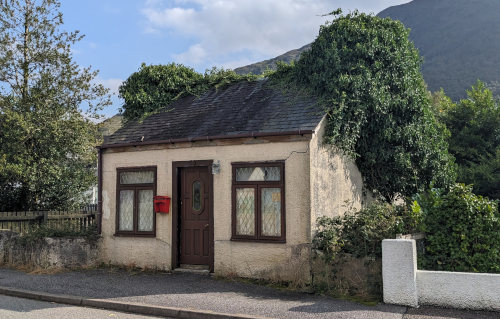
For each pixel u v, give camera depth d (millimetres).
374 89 10977
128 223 11617
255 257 9539
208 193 10461
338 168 10508
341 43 11477
